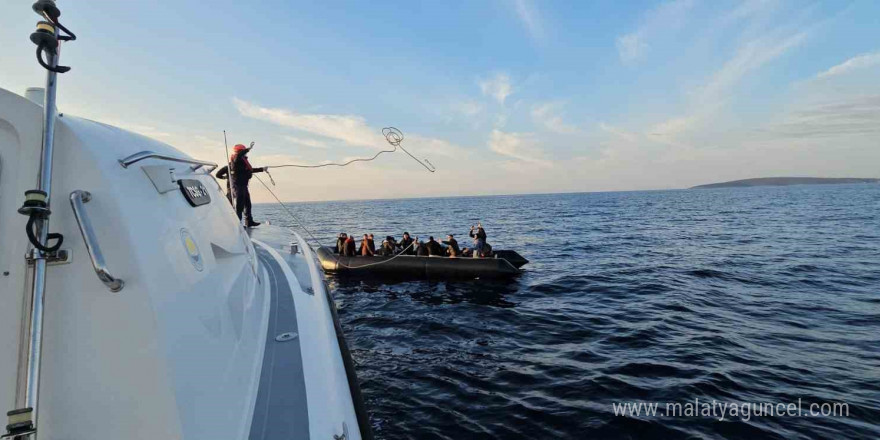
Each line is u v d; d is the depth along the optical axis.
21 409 1.27
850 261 16.17
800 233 26.25
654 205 75.12
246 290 2.94
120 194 1.59
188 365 1.65
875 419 5.20
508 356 7.30
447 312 10.18
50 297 1.45
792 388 5.95
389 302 11.23
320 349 2.98
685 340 7.83
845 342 7.73
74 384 1.45
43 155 1.43
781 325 8.73
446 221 44.53
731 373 6.40
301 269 5.23
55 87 1.52
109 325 1.48
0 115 1.46
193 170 3.03
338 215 61.06
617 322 9.04
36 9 1.50
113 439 1.46
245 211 9.02
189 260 2.04
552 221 41.44
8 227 1.44
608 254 19.09
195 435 1.56
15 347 1.40
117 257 1.51
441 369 6.79
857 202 64.81
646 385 6.05
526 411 5.44
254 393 2.32
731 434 4.92
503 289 12.41
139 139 2.24
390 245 15.10
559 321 9.23
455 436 4.96
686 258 17.52
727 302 10.59
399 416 5.40
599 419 5.21
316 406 2.31
